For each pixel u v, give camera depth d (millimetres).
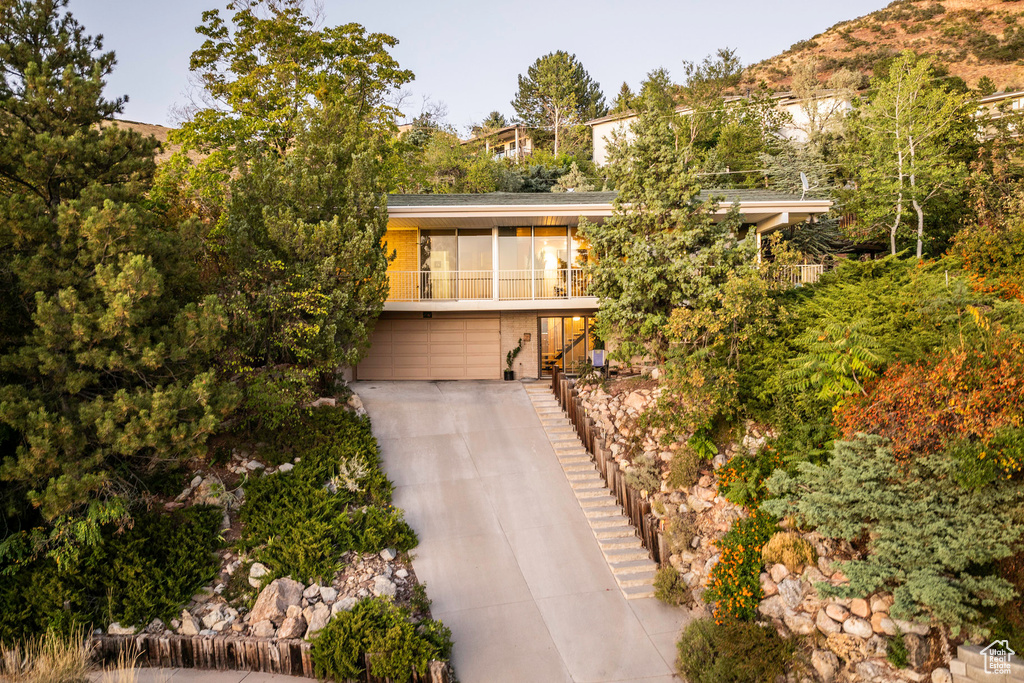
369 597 11766
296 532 12766
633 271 16281
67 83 12000
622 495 15102
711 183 33156
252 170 17297
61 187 12422
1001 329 11883
